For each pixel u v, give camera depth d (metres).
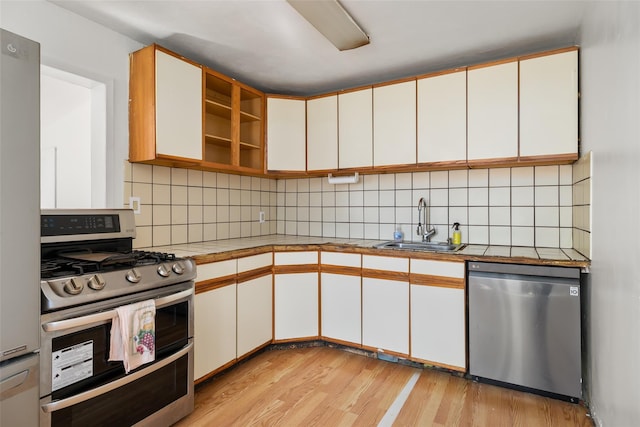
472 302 2.11
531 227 2.47
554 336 1.90
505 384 2.07
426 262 2.26
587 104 1.87
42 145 3.50
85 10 1.88
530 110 2.16
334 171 2.84
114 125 2.10
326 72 2.74
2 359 1.04
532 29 2.07
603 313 1.56
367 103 2.70
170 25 2.04
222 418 1.79
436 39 2.19
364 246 2.55
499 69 2.25
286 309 2.62
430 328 2.25
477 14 1.91
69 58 1.89
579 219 2.10
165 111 2.09
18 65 1.07
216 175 2.84
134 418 1.52
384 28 2.05
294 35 2.15
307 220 3.38
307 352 2.60
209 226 2.78
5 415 1.08
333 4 1.79
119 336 1.41
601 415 1.60
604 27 1.50
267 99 2.89
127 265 1.55
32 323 1.12
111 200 2.08
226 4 1.82
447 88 2.41
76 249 1.73
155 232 2.34
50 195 3.41
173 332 1.71
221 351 2.15
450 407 1.88
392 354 2.39
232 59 2.50
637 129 1.12
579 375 1.85
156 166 2.35
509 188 2.53
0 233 1.03
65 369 1.27
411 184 2.89
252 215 3.23
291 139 2.93
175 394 1.71
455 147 2.38
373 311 2.46
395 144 2.59
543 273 1.91
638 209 1.12
